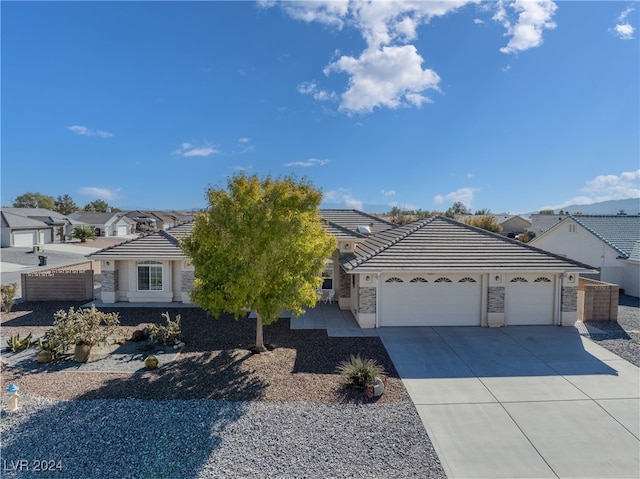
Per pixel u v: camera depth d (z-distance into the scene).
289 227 11.38
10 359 12.33
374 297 16.12
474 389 10.36
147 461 7.12
